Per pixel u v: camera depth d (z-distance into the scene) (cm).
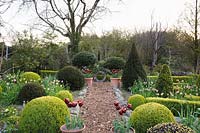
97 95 995
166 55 1984
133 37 2152
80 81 1091
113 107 764
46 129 431
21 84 834
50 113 438
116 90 1086
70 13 1717
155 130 319
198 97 743
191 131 312
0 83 862
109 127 552
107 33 2183
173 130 311
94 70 1498
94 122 595
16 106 703
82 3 1722
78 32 1750
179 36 1941
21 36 1412
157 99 672
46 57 1545
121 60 1484
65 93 759
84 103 826
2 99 737
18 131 454
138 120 446
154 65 1842
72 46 1723
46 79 947
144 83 947
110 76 1420
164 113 444
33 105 446
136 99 685
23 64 1347
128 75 1080
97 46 2109
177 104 635
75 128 427
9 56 1402
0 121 477
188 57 1856
